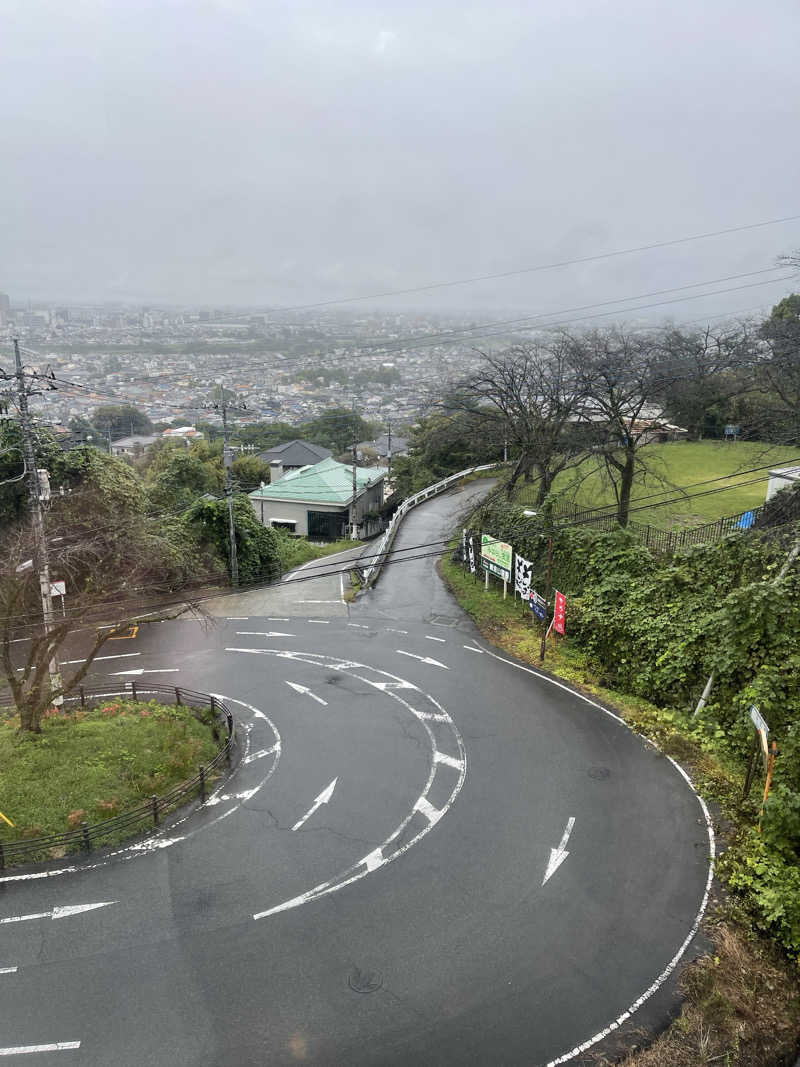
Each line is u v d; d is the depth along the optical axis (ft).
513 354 137.39
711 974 35.06
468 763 55.72
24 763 52.19
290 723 62.80
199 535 104.99
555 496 87.30
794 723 48.98
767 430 118.52
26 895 40.98
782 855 42.37
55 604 84.58
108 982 34.86
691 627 62.95
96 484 91.50
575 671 72.38
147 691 70.28
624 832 46.80
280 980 34.99
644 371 106.22
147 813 48.29
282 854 44.80
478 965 35.96
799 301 167.73
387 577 107.76
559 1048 31.48
